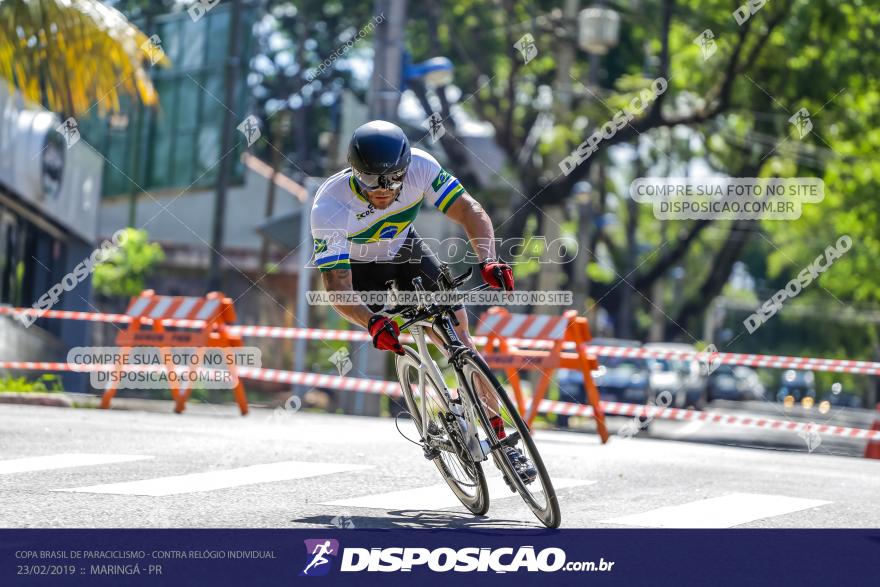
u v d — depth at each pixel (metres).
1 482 18.94
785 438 63.50
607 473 23.16
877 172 79.44
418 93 80.12
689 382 75.38
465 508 17.97
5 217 51.94
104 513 16.42
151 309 38.41
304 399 63.41
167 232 83.62
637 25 79.25
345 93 74.19
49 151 53.41
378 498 18.61
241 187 82.56
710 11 72.69
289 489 19.23
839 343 99.44
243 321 85.50
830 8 71.00
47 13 45.88
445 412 17.06
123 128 81.00
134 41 47.59
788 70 73.62
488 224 17.89
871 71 73.31
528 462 16.09
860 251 99.88
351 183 17.38
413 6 83.56
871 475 25.97
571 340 33.53
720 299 97.62
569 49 66.56
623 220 111.44
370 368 48.31
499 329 34.25
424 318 16.84
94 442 24.95
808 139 78.06
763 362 35.38
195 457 22.95
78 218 59.84
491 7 81.12
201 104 81.19
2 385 41.44
